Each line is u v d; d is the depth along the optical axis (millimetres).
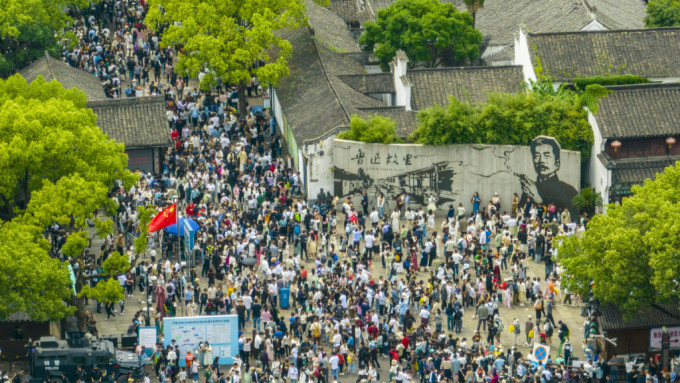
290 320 165500
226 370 160875
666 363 159875
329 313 168000
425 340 159500
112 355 153375
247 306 170250
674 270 151125
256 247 180750
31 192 163000
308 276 176500
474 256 181000
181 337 160750
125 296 177000
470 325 171125
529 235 188125
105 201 163375
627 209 160250
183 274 175750
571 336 168750
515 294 175000
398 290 170750
